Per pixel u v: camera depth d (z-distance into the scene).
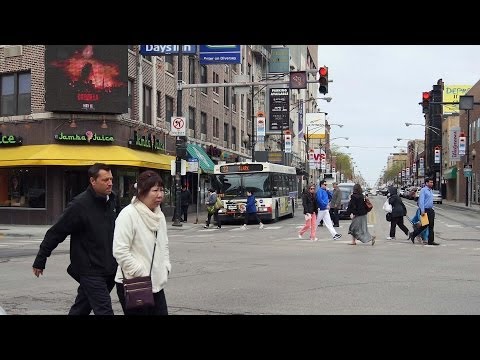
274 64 64.62
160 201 4.98
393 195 19.34
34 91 26.12
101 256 5.32
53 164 24.84
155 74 31.47
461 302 8.37
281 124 53.19
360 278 10.66
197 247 17.03
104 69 25.97
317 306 8.07
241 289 9.51
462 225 27.22
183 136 26.55
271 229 24.97
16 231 23.14
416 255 14.56
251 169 27.88
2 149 26.44
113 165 26.23
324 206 19.56
